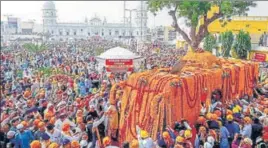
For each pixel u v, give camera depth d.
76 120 11.09
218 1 17.86
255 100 13.42
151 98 10.14
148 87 10.31
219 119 10.34
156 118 9.93
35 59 27.52
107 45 31.09
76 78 17.73
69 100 14.38
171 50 21.66
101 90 14.51
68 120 10.73
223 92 12.52
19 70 24.17
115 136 10.88
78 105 12.68
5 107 13.47
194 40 18.56
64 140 9.34
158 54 20.70
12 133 10.06
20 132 9.95
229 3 17.30
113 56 17.33
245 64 14.30
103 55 17.67
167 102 9.87
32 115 11.53
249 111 11.17
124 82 11.29
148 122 10.08
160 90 10.00
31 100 13.45
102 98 12.88
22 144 9.83
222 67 13.15
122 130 10.72
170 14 19.95
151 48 23.91
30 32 60.97
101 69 17.83
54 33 60.31
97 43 34.62
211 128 9.95
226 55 16.69
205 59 12.88
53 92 15.73
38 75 20.48
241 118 10.71
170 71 11.67
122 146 9.73
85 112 11.61
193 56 13.02
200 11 18.19
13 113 11.93
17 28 63.28
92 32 55.34
